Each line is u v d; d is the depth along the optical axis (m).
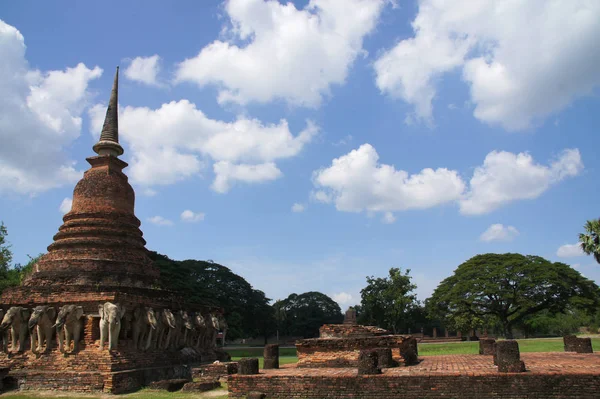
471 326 65.12
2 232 44.59
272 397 15.85
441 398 14.32
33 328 21.73
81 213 27.39
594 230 39.66
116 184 28.56
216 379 22.00
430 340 76.31
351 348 21.22
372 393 14.92
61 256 25.86
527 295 62.69
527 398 13.77
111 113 30.78
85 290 22.77
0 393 19.92
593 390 13.39
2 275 44.72
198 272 79.75
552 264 63.81
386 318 65.50
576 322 80.25
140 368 22.25
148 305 24.44
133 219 28.80
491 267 65.56
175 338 26.75
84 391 19.91
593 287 62.34
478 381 14.22
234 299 81.25
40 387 20.45
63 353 21.39
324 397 15.34
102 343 21.22
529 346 37.97
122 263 25.88
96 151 29.73
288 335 110.31
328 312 115.31
